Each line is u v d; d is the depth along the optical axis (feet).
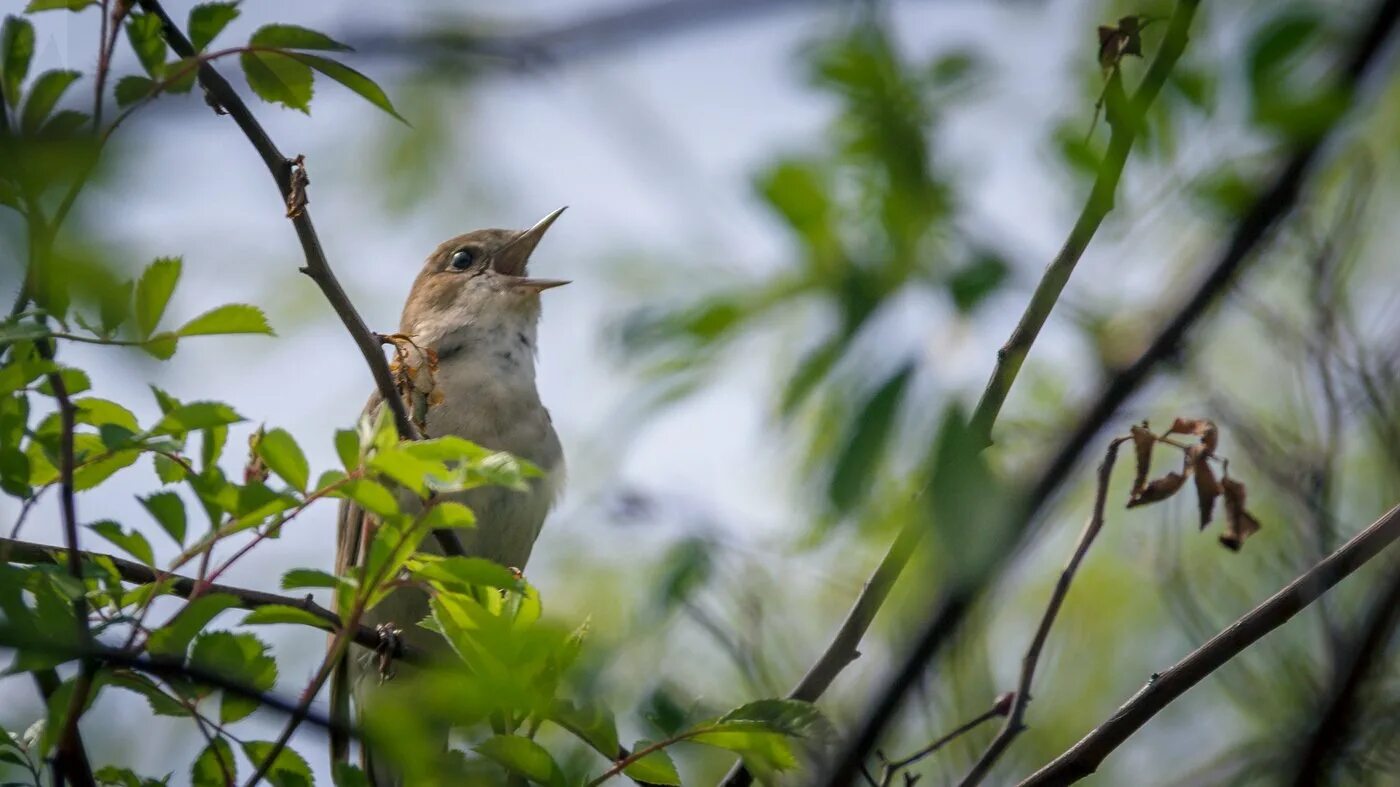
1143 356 22.58
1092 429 22.70
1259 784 29.66
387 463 16.56
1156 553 33.68
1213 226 21.43
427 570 17.44
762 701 18.85
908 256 15.62
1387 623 27.17
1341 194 29.63
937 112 17.06
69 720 17.69
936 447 14.23
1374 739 27.37
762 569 30.99
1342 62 17.93
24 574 17.61
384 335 24.16
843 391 15.02
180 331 17.24
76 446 19.52
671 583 29.91
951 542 13.76
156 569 18.60
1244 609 31.91
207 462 18.31
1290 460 29.32
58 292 14.23
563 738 25.81
